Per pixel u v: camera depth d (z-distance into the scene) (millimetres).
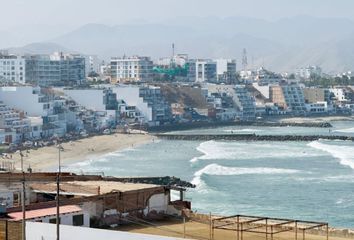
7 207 69812
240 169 184875
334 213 121500
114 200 74750
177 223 75625
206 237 68750
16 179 77812
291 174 175250
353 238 72438
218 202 131500
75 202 72125
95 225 72688
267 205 129125
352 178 167625
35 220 66188
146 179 148250
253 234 70750
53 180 81125
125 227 73438
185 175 176125
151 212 78125
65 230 55031
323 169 187500
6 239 56094
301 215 119250
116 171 185000
